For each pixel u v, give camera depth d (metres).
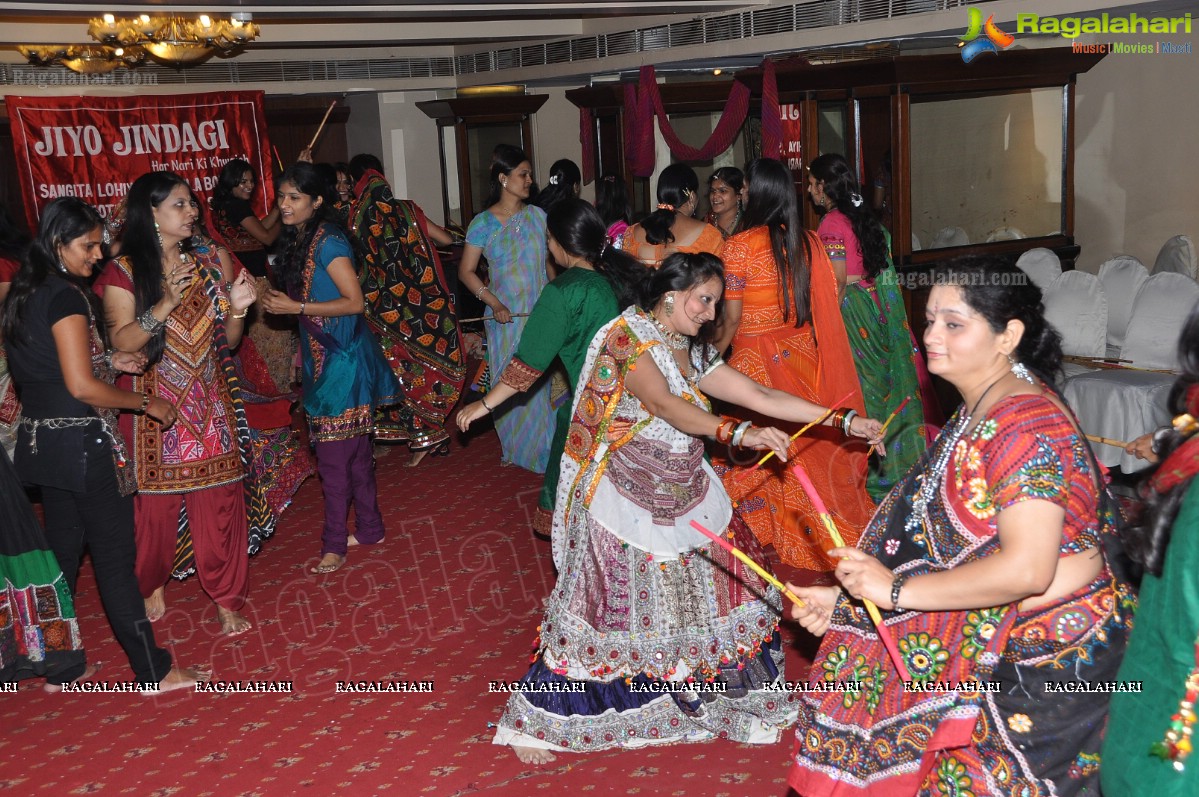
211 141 8.67
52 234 3.41
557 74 8.21
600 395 3.01
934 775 2.15
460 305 9.14
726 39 6.56
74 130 8.23
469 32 7.80
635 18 7.27
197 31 6.83
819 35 6.00
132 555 3.65
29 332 3.42
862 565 2.02
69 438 3.47
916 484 2.11
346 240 4.59
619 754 3.15
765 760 3.07
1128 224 7.00
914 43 6.10
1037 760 2.05
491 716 3.41
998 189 6.57
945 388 6.09
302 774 3.13
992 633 2.01
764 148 6.65
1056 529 1.90
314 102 10.26
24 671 3.72
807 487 2.24
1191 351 1.75
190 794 3.06
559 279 3.60
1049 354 2.08
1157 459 1.82
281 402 5.43
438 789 3.01
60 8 5.50
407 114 9.95
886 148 6.27
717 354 3.18
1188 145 6.56
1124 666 1.79
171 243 3.78
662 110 7.27
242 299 3.99
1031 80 6.43
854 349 4.70
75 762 3.28
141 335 3.67
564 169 6.26
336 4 5.75
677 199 5.54
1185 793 1.65
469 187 9.27
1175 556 1.66
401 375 6.12
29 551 3.64
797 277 4.34
